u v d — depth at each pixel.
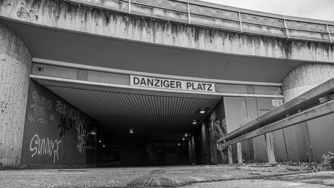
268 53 10.70
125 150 30.58
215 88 11.81
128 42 9.28
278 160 10.51
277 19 11.23
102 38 8.98
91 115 16.50
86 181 1.98
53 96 11.33
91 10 8.66
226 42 10.27
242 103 11.99
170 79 11.14
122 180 2.09
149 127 22.36
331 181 1.73
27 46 8.89
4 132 7.55
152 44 9.39
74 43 9.09
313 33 11.53
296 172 3.25
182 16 9.88
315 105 3.49
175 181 1.99
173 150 35.38
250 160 10.74
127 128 22.50
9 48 7.95
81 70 10.04
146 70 10.66
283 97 12.33
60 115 12.05
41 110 10.15
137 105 14.07
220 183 1.94
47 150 10.57
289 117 3.96
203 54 10.31
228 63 10.98
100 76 10.24
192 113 16.50
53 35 8.64
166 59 10.34
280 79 12.41
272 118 4.65
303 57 11.12
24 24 7.94
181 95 11.68
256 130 5.45
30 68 9.27
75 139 13.97
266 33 10.87
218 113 13.35
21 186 1.66
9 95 7.89
